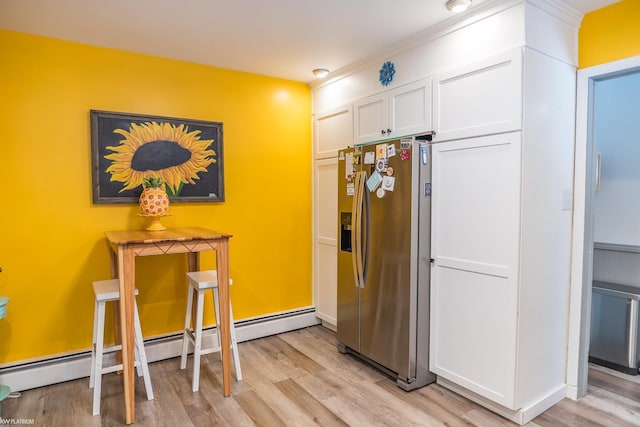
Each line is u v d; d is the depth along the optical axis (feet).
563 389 8.21
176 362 10.18
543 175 7.37
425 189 8.50
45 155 8.87
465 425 7.28
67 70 9.05
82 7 7.45
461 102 7.89
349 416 7.61
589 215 8.04
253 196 11.73
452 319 8.26
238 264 11.55
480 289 7.69
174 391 8.61
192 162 10.56
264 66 10.95
